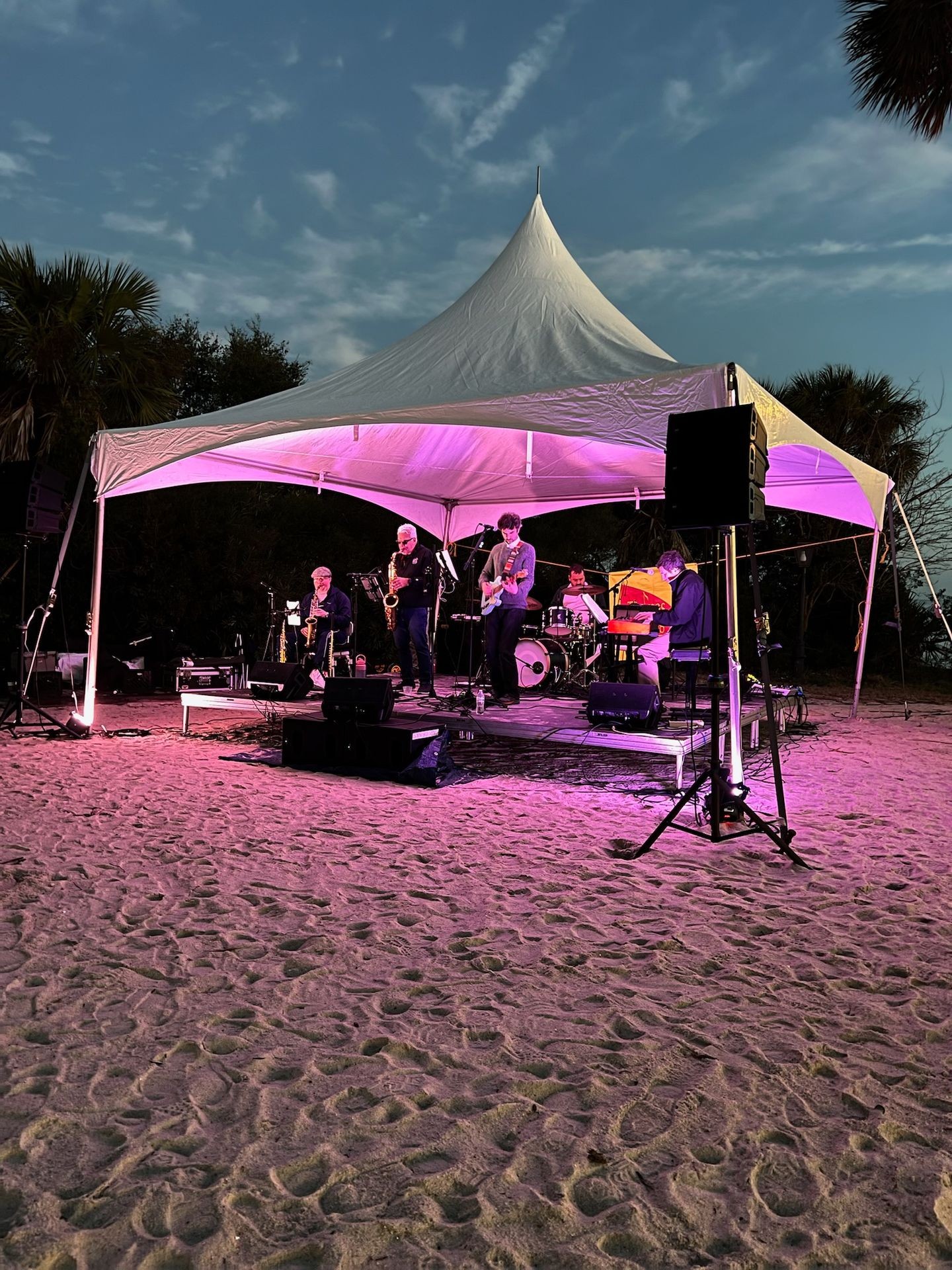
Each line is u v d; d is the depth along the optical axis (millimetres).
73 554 12625
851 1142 2195
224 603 13555
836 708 12539
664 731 6734
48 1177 2006
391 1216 1896
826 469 8414
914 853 4898
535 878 4367
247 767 7051
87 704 8367
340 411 6648
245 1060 2553
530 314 7668
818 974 3252
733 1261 1786
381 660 14688
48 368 10836
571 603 10219
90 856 4539
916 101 11141
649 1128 2252
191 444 7301
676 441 4809
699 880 4367
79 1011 2854
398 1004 2961
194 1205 1922
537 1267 1775
